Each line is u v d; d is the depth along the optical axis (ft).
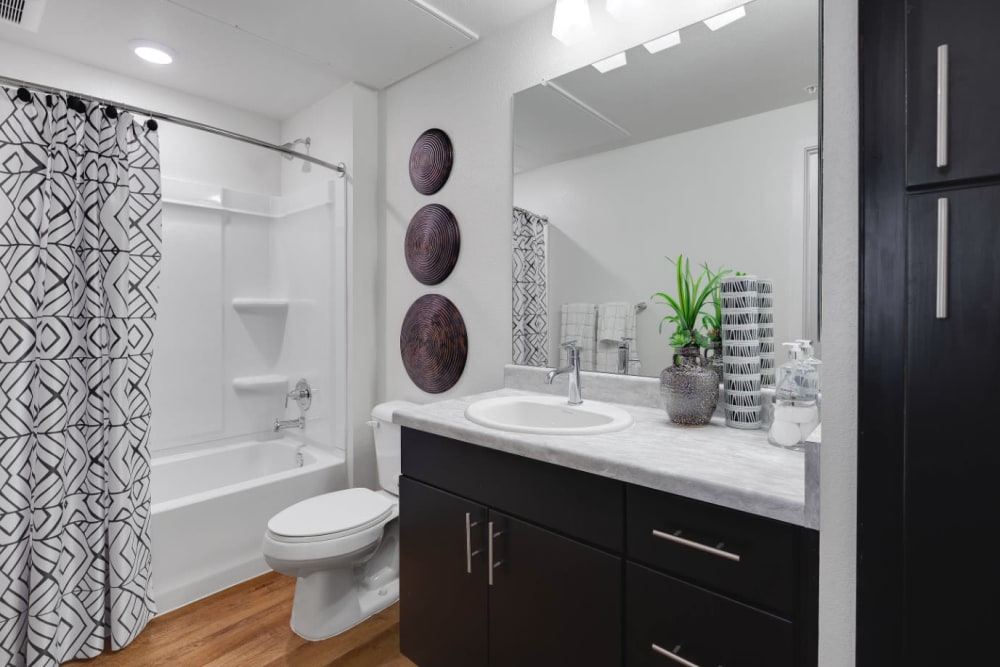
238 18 6.41
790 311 4.47
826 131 2.41
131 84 8.01
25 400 5.38
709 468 3.35
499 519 4.32
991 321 1.93
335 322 8.61
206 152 8.90
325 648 5.82
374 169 8.46
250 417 9.64
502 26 6.60
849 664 2.43
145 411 6.39
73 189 5.85
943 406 2.04
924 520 2.10
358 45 7.05
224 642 5.93
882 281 2.17
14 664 5.32
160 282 8.54
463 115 7.13
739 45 4.77
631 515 3.51
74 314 5.87
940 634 2.08
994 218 1.92
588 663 3.74
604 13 5.68
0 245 5.31
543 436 4.17
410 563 5.16
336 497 6.66
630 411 5.14
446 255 7.27
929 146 2.04
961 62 1.97
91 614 5.74
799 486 3.00
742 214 4.74
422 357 7.75
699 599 3.18
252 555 7.32
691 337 5.00
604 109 5.67
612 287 5.63
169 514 6.55
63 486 5.58
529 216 6.36
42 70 7.17
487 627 4.44
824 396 2.47
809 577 2.74
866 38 2.19
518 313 6.50
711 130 4.93
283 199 9.70
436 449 4.88
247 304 9.34
